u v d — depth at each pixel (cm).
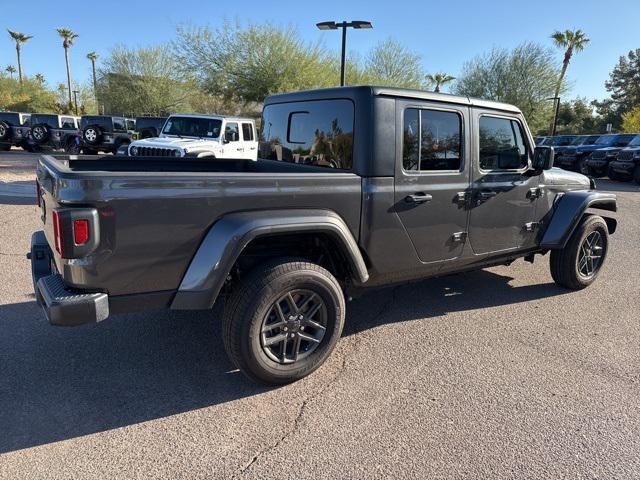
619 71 6231
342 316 342
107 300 271
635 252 734
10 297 468
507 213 445
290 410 302
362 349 388
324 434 279
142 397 313
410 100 360
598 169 1975
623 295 530
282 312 319
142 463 253
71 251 254
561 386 337
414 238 377
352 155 352
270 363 318
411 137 364
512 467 255
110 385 326
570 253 516
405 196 363
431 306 486
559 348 396
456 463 257
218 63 2694
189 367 352
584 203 495
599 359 378
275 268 310
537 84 3881
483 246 434
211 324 424
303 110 403
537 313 473
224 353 375
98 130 2139
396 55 3534
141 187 267
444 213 392
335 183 329
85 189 253
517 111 443
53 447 263
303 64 2698
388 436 278
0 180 1256
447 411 304
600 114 6366
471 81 4103
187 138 1310
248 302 303
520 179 452
